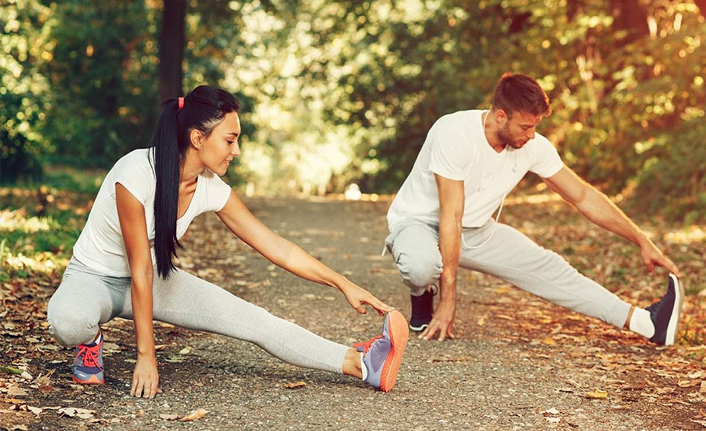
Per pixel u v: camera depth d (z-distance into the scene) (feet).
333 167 155.84
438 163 16.67
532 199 57.41
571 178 17.37
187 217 12.88
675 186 41.57
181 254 27.91
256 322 13.25
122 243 12.67
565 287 17.43
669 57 47.37
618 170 52.90
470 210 17.19
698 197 39.09
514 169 17.08
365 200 66.39
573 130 57.00
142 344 12.56
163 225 12.32
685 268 27.91
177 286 13.15
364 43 99.14
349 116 100.78
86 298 12.31
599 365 15.57
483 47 75.15
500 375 14.67
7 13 58.59
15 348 14.44
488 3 66.44
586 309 17.37
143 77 78.74
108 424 11.26
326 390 13.29
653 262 17.11
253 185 161.27
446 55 92.17
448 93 91.97
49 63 72.38
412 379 14.20
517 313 20.53
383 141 100.32
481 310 20.74
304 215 47.88
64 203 38.63
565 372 15.01
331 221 44.39
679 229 38.06
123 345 15.42
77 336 12.20
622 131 52.16
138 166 12.26
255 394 12.95
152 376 12.57
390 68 96.27
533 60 61.82
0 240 23.95
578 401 13.28
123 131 78.28
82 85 75.25
